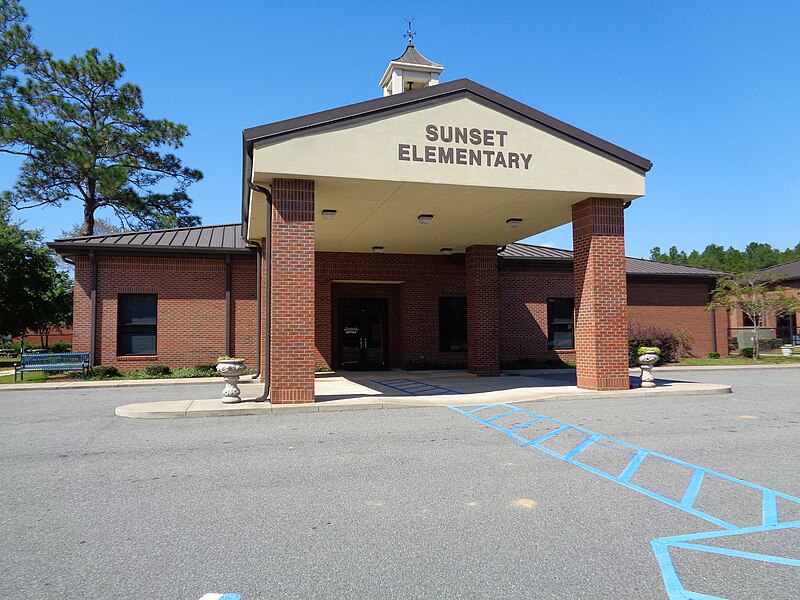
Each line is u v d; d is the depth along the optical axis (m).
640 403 12.71
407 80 20.25
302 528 5.04
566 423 10.16
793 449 8.12
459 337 22.83
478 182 12.80
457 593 3.82
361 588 3.89
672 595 3.78
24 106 32.94
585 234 14.28
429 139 12.57
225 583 3.97
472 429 9.62
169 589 3.88
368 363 22.75
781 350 32.56
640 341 25.23
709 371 22.83
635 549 4.57
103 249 20.00
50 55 34.44
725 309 28.11
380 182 12.44
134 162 37.19
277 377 11.95
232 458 7.62
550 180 13.29
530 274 24.03
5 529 5.04
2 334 29.05
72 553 4.51
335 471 6.93
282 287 12.05
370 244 19.92
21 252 28.50
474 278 19.80
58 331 39.25
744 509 5.55
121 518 5.31
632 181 13.88
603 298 14.09
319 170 11.91
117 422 10.49
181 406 11.70
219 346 20.92
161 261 20.69
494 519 5.27
